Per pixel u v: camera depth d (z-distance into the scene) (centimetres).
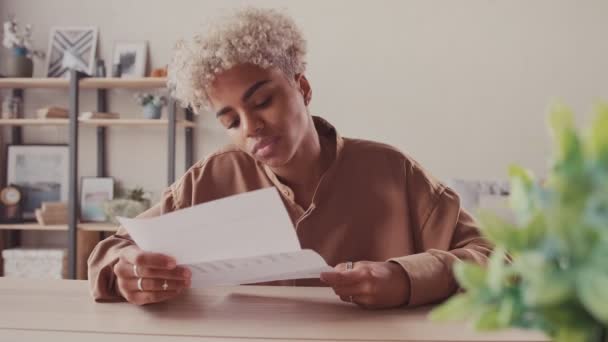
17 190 329
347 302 78
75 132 306
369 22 341
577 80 332
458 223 104
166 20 345
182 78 94
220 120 93
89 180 337
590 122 26
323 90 344
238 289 89
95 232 336
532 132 334
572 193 26
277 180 105
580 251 25
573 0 331
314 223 103
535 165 333
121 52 341
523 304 27
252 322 67
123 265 77
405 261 77
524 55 334
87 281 96
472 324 28
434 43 338
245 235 66
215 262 72
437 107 338
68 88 341
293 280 109
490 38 335
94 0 346
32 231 345
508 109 334
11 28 328
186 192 110
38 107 348
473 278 29
